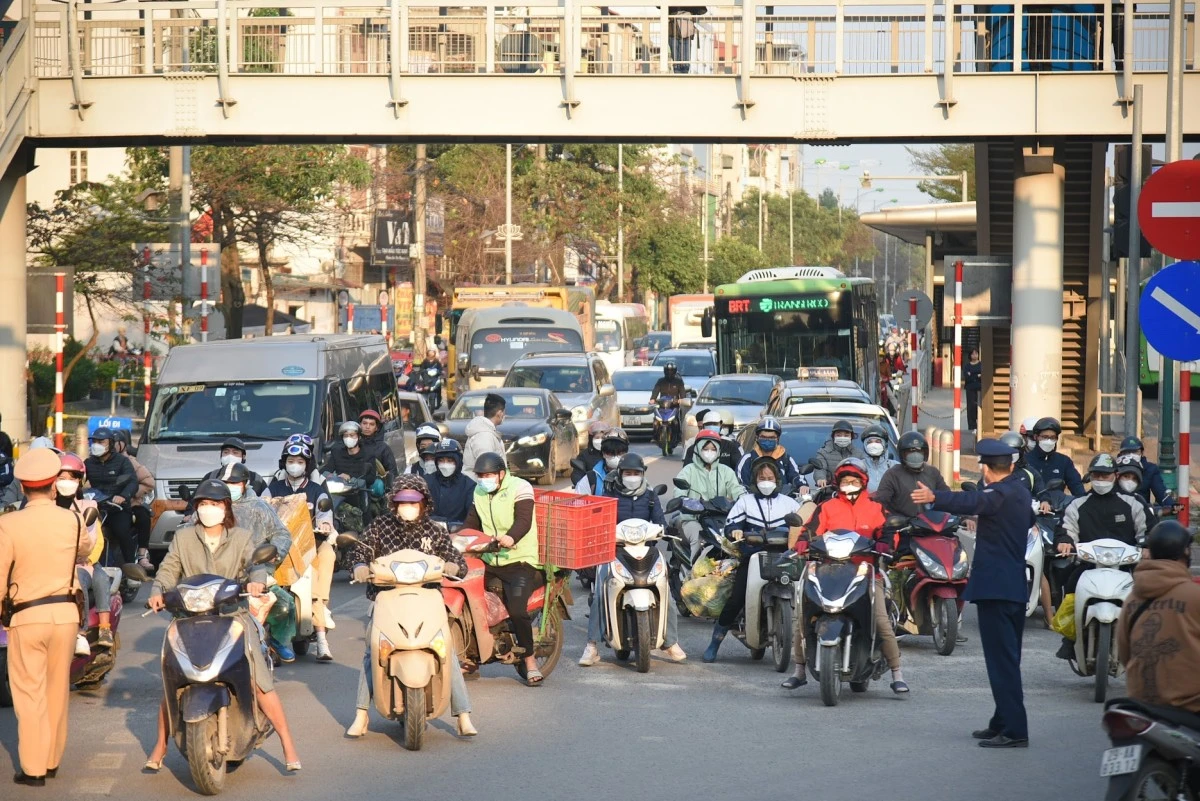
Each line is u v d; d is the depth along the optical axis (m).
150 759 23.12
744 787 21.92
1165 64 60.56
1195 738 17.47
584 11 66.00
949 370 143.25
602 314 152.12
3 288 65.75
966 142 63.47
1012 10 64.31
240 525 27.61
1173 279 29.08
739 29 64.69
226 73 63.62
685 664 32.94
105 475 41.31
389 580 24.62
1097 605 28.28
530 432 68.81
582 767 23.23
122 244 84.38
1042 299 64.25
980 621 24.97
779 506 32.88
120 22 65.00
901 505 34.34
